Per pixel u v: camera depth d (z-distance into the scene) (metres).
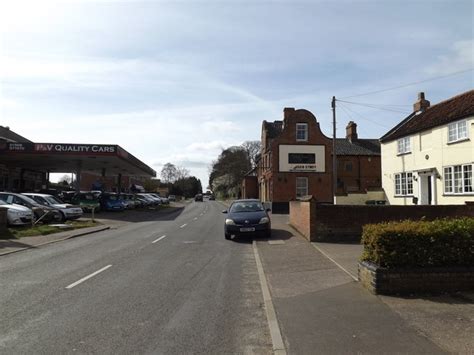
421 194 24.77
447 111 23.45
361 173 47.44
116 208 37.38
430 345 4.78
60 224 22.67
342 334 5.23
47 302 7.16
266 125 47.06
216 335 5.52
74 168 46.81
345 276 8.78
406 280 7.09
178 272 9.84
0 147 32.47
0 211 16.98
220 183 102.81
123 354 4.87
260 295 7.64
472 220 7.82
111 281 8.84
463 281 7.14
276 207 39.44
